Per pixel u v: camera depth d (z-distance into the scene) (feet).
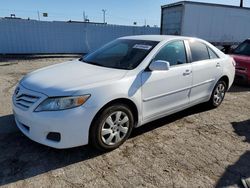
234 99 20.92
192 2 43.98
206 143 12.83
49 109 9.95
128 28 66.44
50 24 57.21
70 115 9.93
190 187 9.41
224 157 11.53
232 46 51.06
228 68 18.02
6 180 9.42
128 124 11.97
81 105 10.11
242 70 24.76
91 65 13.30
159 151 11.85
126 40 15.21
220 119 16.16
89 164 10.60
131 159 11.09
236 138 13.52
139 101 12.03
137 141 12.75
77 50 61.77
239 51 29.07
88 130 10.51
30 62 43.88
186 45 15.05
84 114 10.18
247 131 14.47
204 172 10.34
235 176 10.14
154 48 13.25
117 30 65.21
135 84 11.76
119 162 10.83
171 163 10.90
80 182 9.46
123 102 11.60
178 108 14.62
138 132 13.79
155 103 12.98
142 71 12.21
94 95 10.39
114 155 11.35
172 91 13.73
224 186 9.53
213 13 46.73
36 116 10.08
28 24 55.06
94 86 10.50
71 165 10.49
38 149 11.57
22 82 11.86
